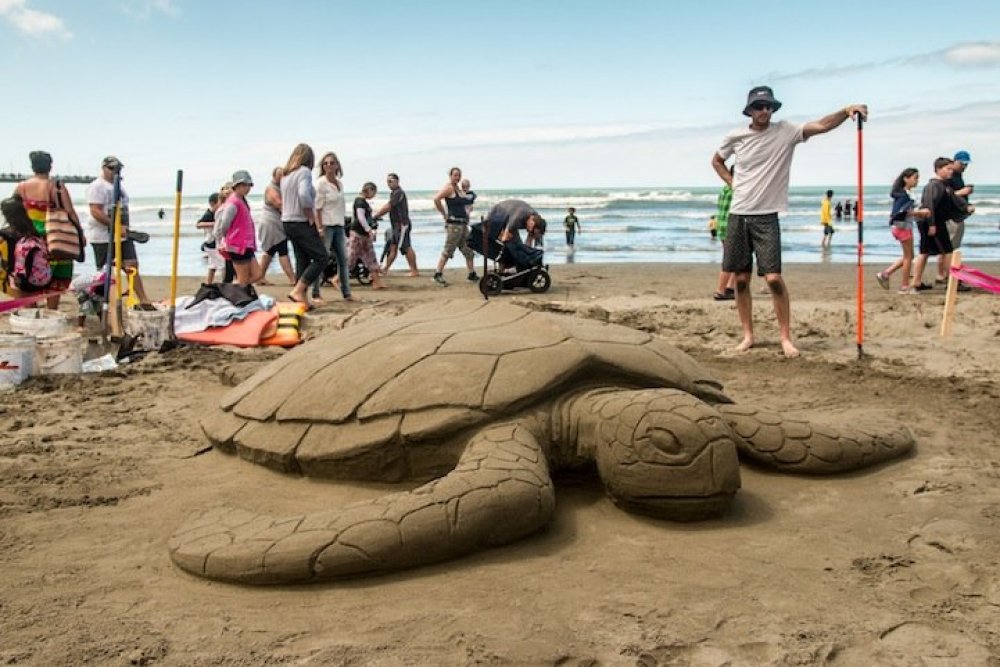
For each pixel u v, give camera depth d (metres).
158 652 2.61
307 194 9.84
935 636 2.67
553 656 2.58
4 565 3.27
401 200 15.21
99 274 8.91
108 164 9.38
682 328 9.00
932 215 11.02
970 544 3.39
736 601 2.93
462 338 4.24
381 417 3.86
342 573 3.08
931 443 4.86
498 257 12.19
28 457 4.68
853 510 3.83
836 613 2.83
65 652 2.61
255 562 3.06
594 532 3.57
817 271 15.67
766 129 7.11
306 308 9.90
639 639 2.67
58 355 6.89
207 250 12.50
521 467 3.44
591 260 19.94
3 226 8.70
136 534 3.59
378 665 2.53
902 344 7.83
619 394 3.79
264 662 2.55
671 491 3.51
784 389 6.21
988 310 9.38
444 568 3.22
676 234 30.17
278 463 4.21
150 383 6.58
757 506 3.87
